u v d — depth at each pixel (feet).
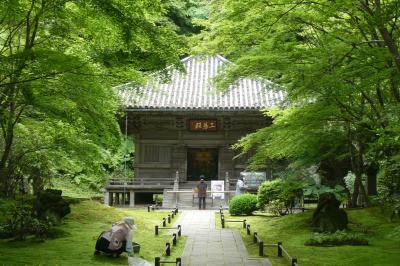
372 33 41.88
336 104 49.44
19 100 40.83
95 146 51.26
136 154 111.34
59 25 41.65
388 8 34.81
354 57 39.52
